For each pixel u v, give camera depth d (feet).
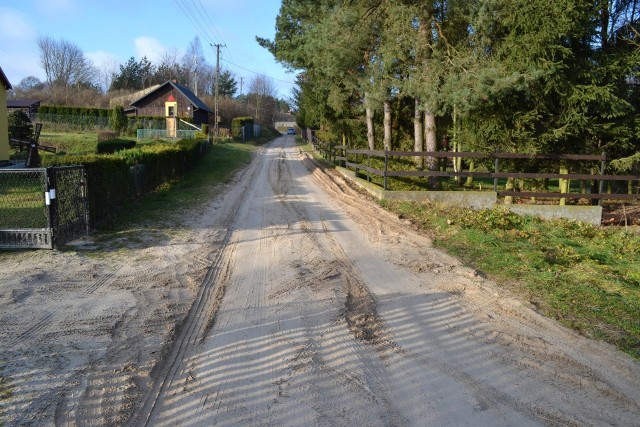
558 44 43.37
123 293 21.27
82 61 298.97
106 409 12.55
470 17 46.26
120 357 15.42
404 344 16.93
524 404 13.25
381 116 90.68
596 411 12.98
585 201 56.08
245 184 62.18
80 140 110.42
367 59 59.11
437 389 13.94
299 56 77.10
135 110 195.52
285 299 21.08
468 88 43.14
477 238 32.32
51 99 240.12
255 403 13.02
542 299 21.48
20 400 12.76
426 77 47.42
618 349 16.69
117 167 38.34
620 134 46.83
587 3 42.22
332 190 56.85
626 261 31.63
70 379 13.96
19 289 21.08
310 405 12.95
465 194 46.14
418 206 44.37
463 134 52.01
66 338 16.65
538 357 16.07
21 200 37.29
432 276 24.75
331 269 25.49
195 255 27.81
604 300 21.38
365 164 64.13
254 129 228.02
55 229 27.78
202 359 15.56
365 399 13.30
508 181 53.62
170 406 12.85
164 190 52.31
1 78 67.15
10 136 92.48
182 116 190.29
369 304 20.72
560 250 31.71
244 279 23.88
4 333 16.87
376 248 30.27
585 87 43.83
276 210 43.34
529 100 46.91
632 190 57.93
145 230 33.30
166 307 19.76
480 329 18.29
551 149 48.96
